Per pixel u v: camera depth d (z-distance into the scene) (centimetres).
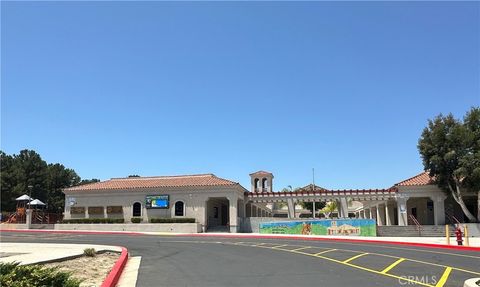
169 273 1341
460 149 3931
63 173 8231
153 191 4747
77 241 2898
